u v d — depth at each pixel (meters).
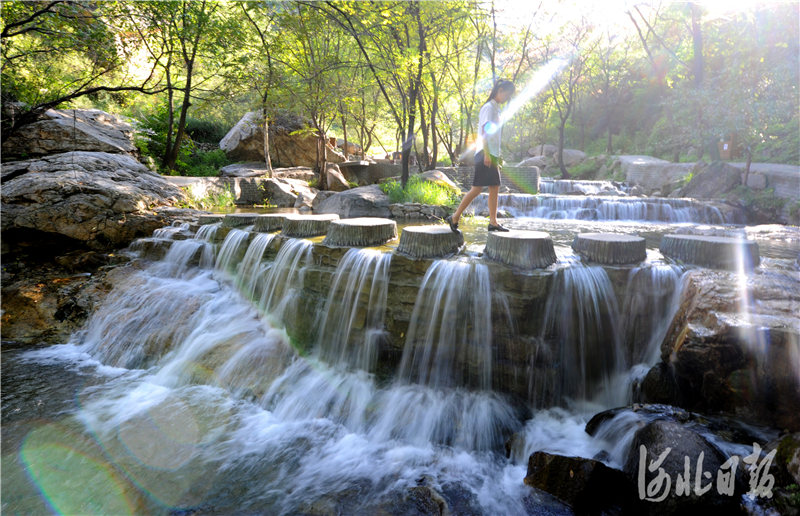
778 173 11.62
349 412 4.52
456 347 4.65
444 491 3.47
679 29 21.67
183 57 14.74
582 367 4.46
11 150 10.53
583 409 4.41
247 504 3.35
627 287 4.38
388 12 10.75
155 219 8.73
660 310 4.31
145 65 18.84
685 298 3.88
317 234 6.41
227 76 14.12
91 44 10.73
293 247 6.02
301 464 3.86
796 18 12.46
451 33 14.70
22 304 6.83
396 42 12.00
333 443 4.17
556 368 4.37
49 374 5.50
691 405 3.66
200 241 7.59
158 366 5.70
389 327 4.98
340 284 5.30
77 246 8.23
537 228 8.90
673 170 17.58
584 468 3.12
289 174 16.59
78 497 3.40
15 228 7.77
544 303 4.33
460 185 14.54
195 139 21.58
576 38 21.31
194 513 3.26
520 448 3.85
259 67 14.92
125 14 11.70
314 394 4.80
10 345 6.22
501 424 4.24
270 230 6.98
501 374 4.50
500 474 3.68
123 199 8.64
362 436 4.28
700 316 3.47
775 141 16.27
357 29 11.66
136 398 4.96
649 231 8.59
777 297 3.49
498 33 15.96
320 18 12.12
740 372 3.18
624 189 17.84
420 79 11.97
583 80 29.77
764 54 13.35
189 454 3.98
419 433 4.20
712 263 4.35
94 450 3.99
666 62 22.44
